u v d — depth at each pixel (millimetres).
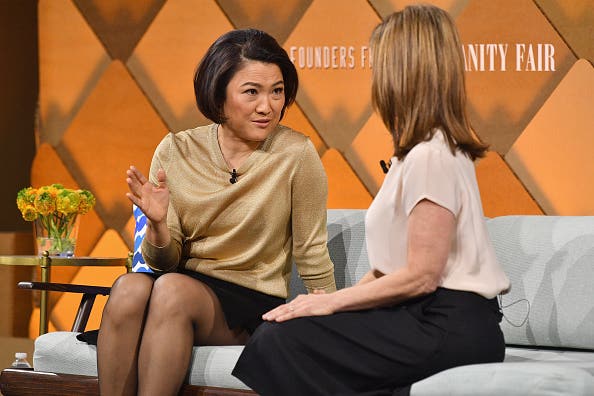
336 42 15602
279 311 8133
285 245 10180
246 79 9719
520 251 10328
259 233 9891
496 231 10648
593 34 14422
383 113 7941
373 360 7668
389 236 7844
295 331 7844
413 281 7570
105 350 8945
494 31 14836
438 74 7688
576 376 7207
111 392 8930
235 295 9594
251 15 16094
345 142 15586
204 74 9875
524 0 14695
